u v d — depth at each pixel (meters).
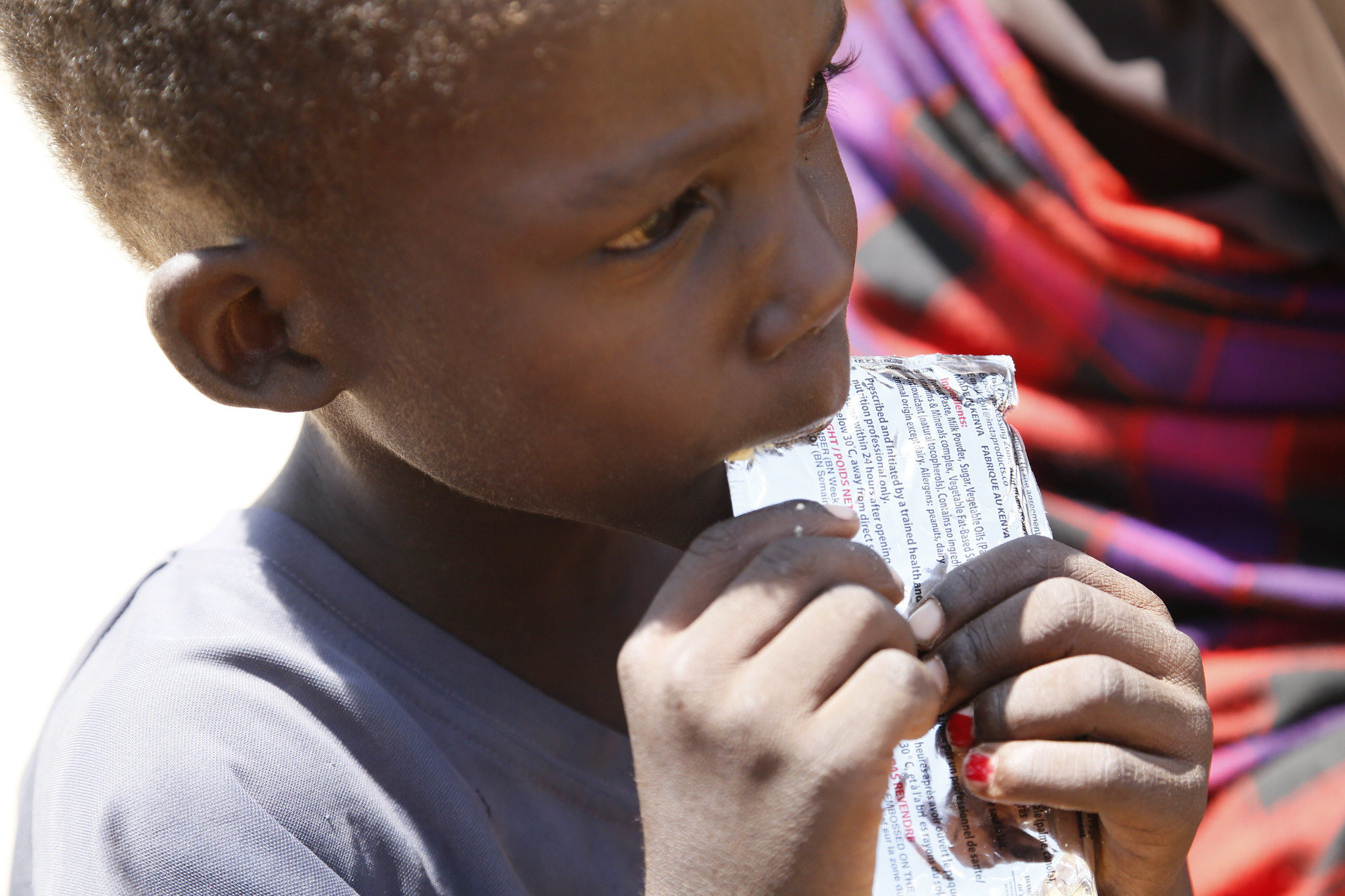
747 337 0.80
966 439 0.98
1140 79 1.73
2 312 2.97
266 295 0.83
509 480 0.87
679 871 0.79
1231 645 1.73
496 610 1.15
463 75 0.71
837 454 0.95
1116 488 1.85
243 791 0.95
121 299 2.99
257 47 0.74
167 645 1.05
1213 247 1.72
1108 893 0.96
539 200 0.73
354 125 0.74
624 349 0.79
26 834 1.08
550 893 1.10
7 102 3.28
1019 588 0.90
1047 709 0.85
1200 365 1.78
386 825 1.00
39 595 2.50
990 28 1.90
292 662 1.05
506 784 1.12
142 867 0.92
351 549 1.13
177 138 0.79
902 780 0.86
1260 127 1.62
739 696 0.78
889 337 2.00
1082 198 1.80
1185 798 0.86
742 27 0.72
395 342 0.82
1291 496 1.77
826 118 0.90
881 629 0.79
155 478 2.68
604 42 0.70
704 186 0.76
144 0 0.77
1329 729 1.60
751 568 0.82
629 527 0.92
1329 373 1.73
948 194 1.94
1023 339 1.91
